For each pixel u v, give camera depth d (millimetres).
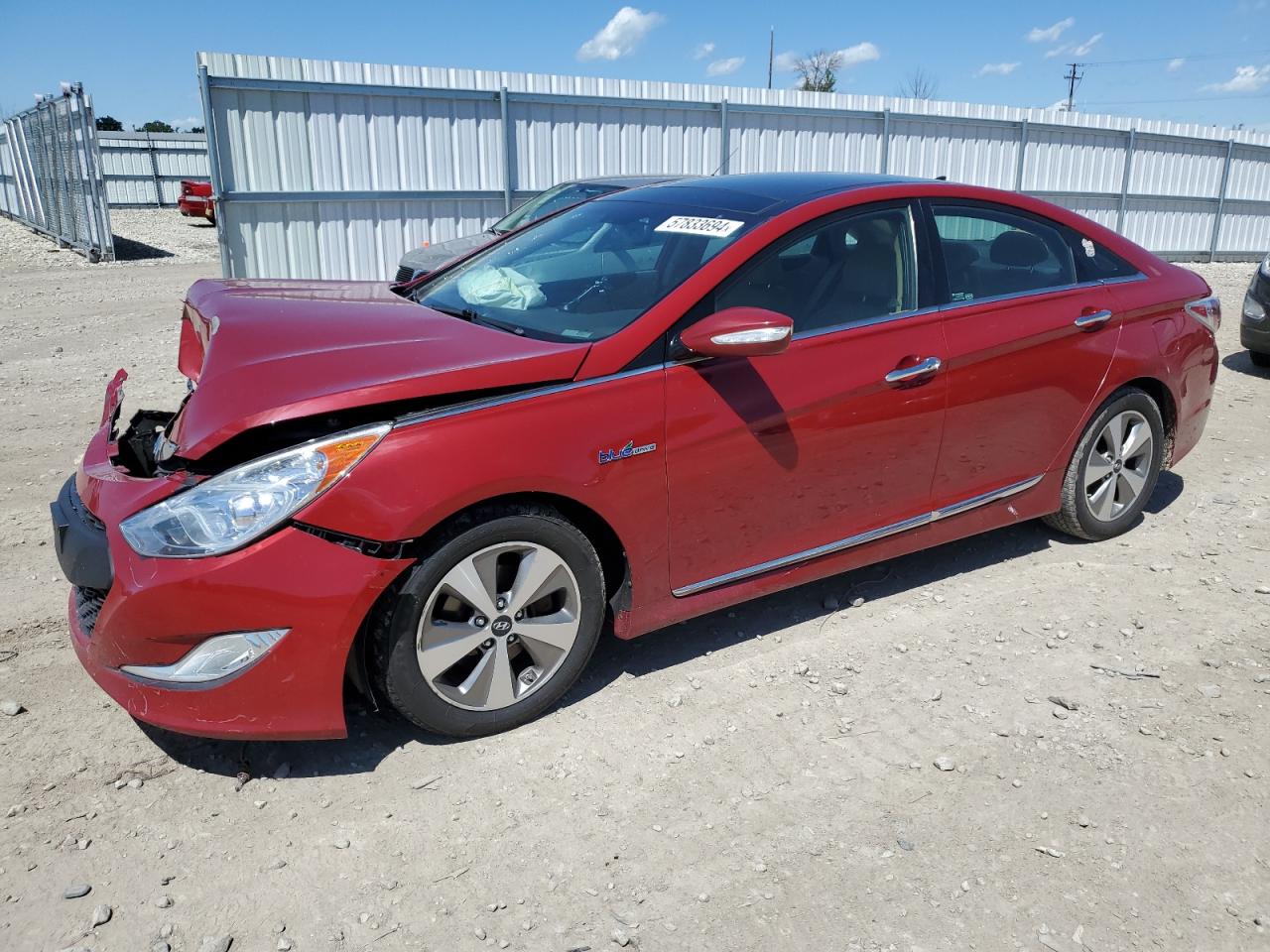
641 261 3367
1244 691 3242
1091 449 4199
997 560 4305
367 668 2791
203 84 11547
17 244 21406
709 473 3084
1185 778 2793
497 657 2893
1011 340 3723
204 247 21234
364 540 2568
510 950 2188
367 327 3135
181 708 2559
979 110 17297
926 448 3600
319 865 2441
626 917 2281
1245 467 5629
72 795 2682
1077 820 2615
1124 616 3781
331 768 2824
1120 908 2316
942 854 2492
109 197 30562
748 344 2832
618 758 2883
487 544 2770
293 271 12680
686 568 3166
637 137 14633
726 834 2562
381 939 2213
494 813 2639
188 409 2725
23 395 7359
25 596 3881
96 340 9859
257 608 2512
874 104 16266
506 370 2770
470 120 13367
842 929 2246
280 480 2523
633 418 2910
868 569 4195
